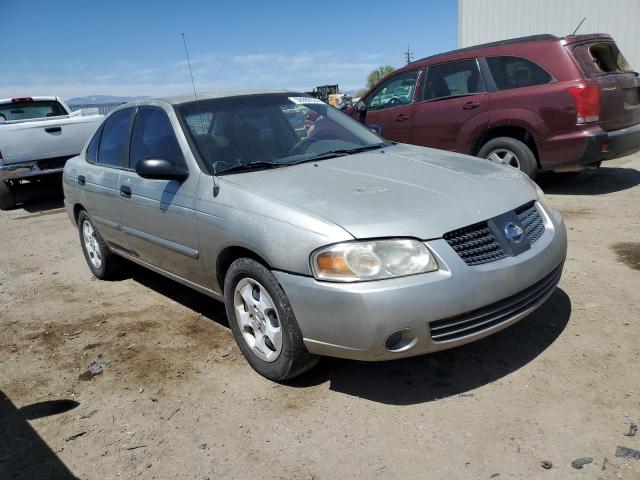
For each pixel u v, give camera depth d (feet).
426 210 9.71
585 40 21.98
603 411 9.09
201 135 12.86
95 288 17.63
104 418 10.38
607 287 13.69
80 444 9.69
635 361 10.39
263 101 14.48
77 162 18.03
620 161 29.53
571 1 41.29
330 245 9.23
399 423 9.36
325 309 9.26
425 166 12.08
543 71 21.86
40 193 34.60
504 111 22.68
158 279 17.93
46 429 10.21
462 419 9.28
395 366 11.07
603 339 11.26
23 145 29.99
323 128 14.47
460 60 24.18
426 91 25.38
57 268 20.33
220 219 11.08
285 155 13.02
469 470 8.14
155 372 11.84
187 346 12.88
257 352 11.07
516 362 10.77
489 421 9.15
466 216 9.75
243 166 12.25
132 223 14.47
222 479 8.52
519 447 8.48
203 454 9.11
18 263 21.48
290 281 9.63
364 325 8.98
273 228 9.96
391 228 9.25
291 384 10.84
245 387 10.91
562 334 11.60
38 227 27.81
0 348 13.82
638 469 7.84
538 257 10.22
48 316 15.64
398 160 12.62
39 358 13.07
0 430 10.32
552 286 10.94
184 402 10.62
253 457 8.91
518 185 11.39
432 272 9.13
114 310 15.57
